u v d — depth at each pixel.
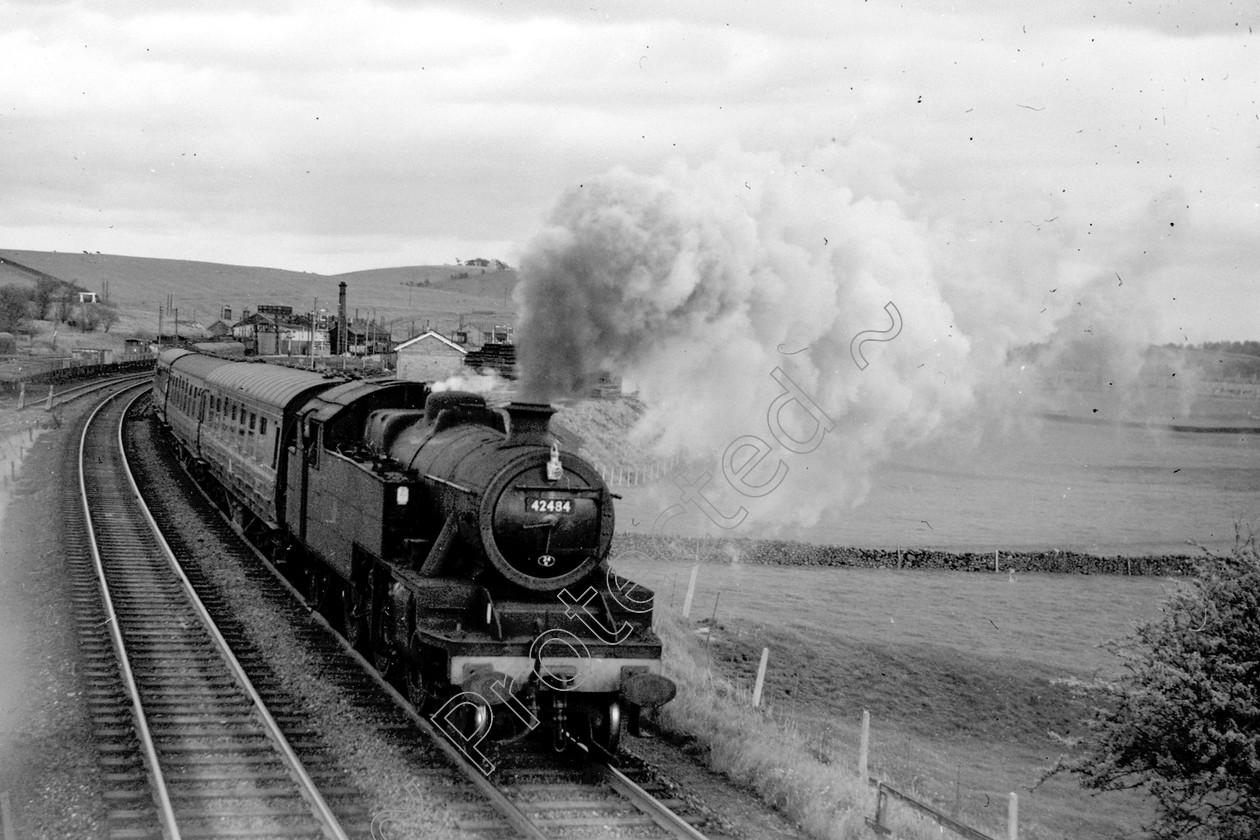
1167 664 14.23
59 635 16.11
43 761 11.15
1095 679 16.03
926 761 18.91
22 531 24.30
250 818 9.76
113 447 40.75
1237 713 13.79
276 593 19.38
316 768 11.05
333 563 16.03
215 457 27.30
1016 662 25.41
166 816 9.62
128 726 12.20
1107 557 38.25
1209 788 14.04
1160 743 14.17
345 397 17.28
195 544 23.81
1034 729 22.39
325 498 16.70
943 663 24.59
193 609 17.86
